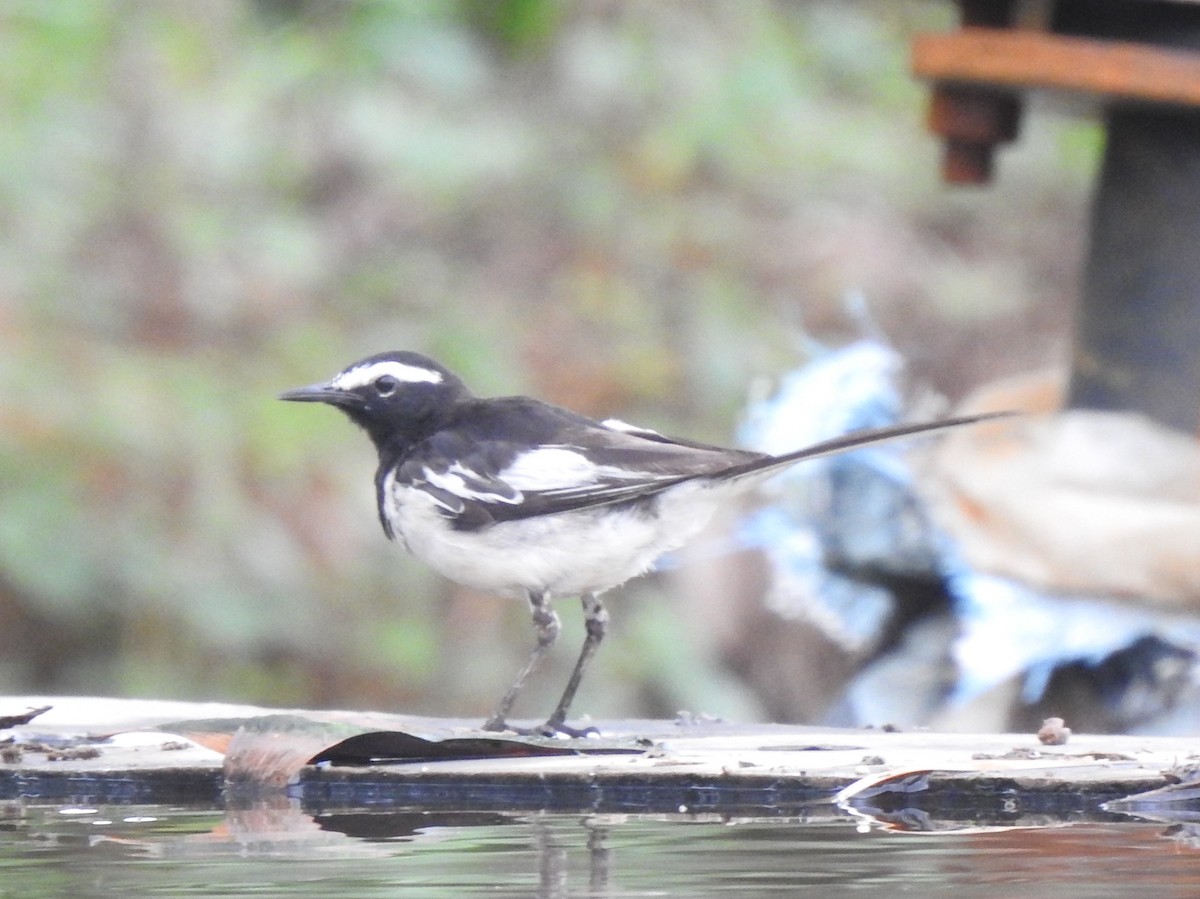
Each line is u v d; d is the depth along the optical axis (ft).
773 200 62.28
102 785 19.86
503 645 48.62
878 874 15.05
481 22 63.21
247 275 53.78
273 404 50.52
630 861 15.76
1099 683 26.55
